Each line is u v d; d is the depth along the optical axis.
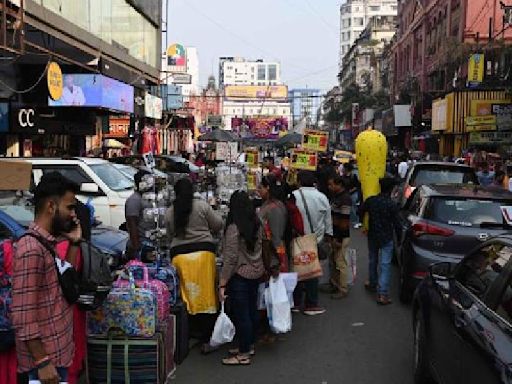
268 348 6.80
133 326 5.08
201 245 6.32
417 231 8.04
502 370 3.36
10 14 10.51
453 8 34.69
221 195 10.52
